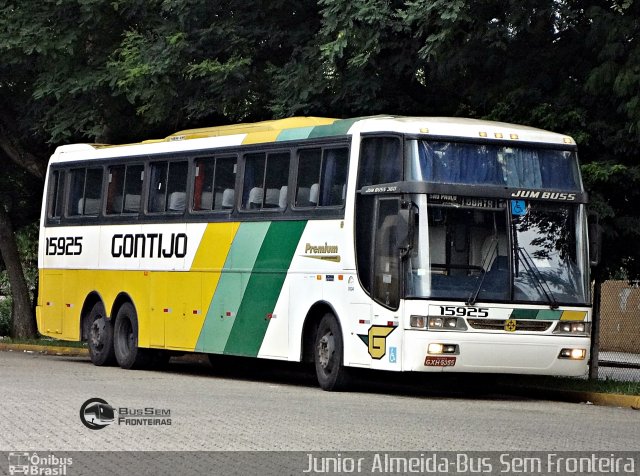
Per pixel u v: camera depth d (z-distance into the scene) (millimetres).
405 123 24469
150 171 31859
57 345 43562
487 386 28172
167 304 30719
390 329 23953
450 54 27422
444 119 25266
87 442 15547
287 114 31016
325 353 25719
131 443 15539
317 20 31938
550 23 26531
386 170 24594
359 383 28562
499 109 27734
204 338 29375
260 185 28047
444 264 23938
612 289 58406
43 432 16453
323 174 26125
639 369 42000
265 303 27453
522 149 25016
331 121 27609
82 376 28094
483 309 23938
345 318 25062
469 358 23859
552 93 27688
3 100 40062
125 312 32438
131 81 32500
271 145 27781
